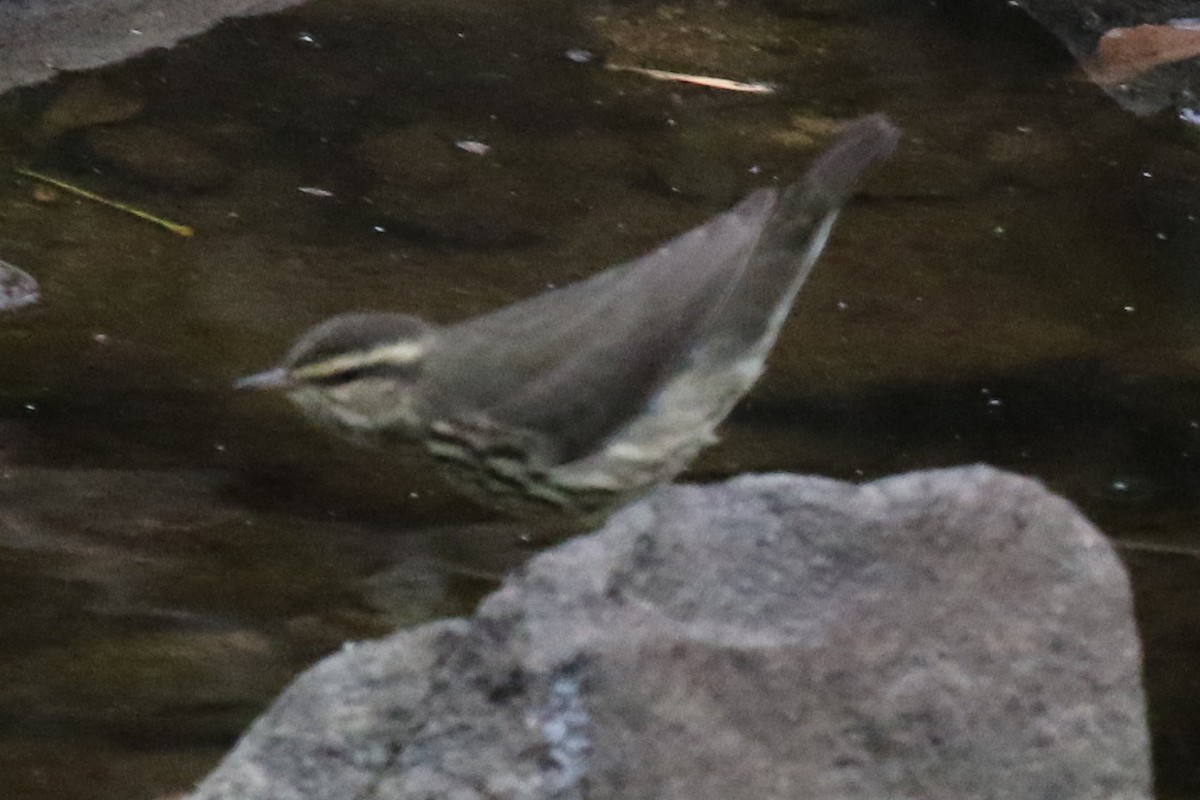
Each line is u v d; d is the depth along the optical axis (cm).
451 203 1442
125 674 966
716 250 968
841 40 1686
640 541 801
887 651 768
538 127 1548
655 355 952
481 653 764
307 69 1614
